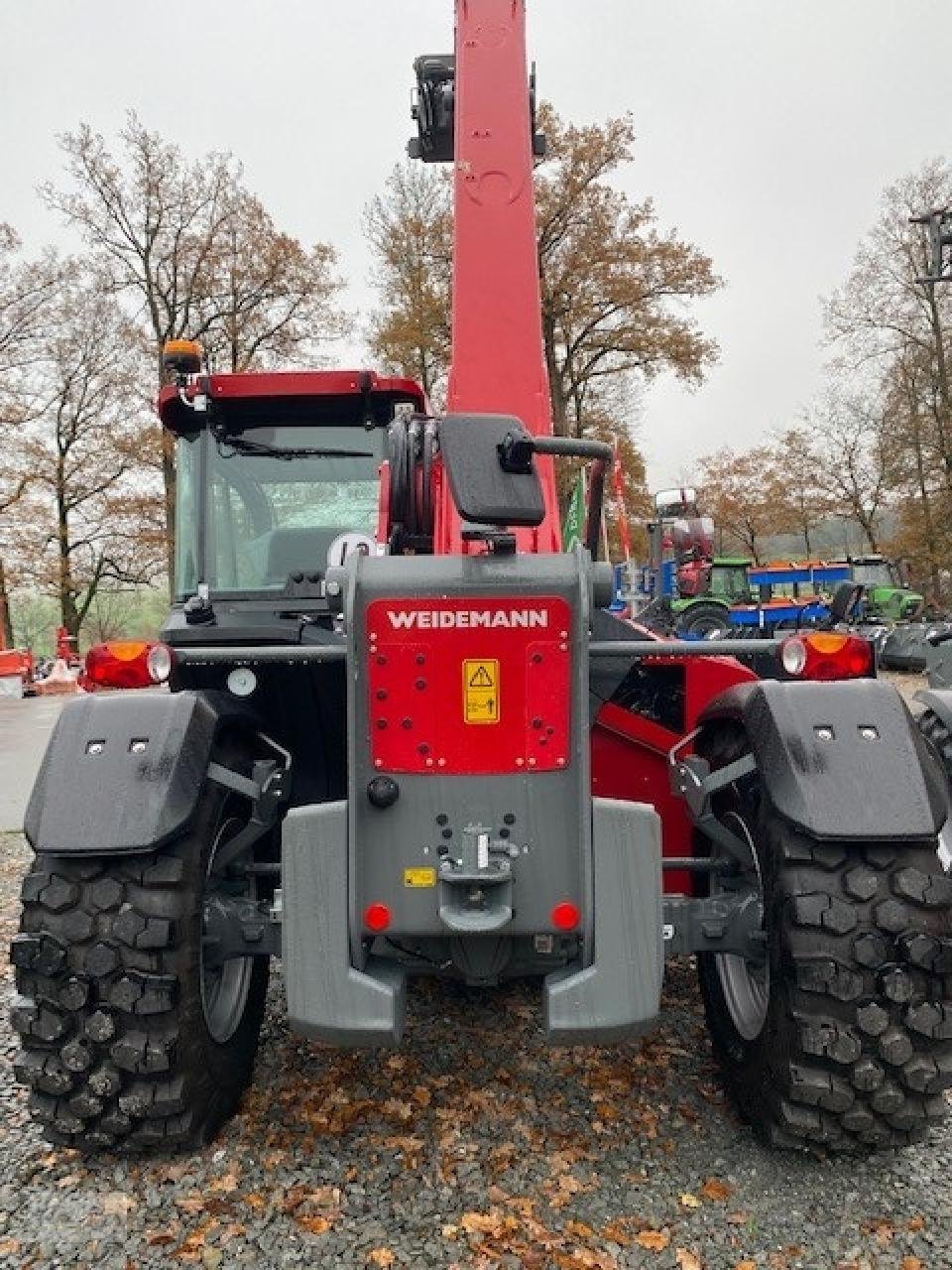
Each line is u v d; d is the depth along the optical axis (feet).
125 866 7.64
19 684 66.03
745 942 8.10
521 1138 8.47
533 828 7.32
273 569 12.41
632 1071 9.66
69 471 96.12
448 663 7.25
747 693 8.34
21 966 7.54
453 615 7.22
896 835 7.20
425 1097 9.14
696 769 8.62
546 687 7.27
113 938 7.48
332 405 12.40
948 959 7.24
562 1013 7.17
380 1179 7.89
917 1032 7.23
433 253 84.53
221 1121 8.52
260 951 8.20
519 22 11.46
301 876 7.29
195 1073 7.84
